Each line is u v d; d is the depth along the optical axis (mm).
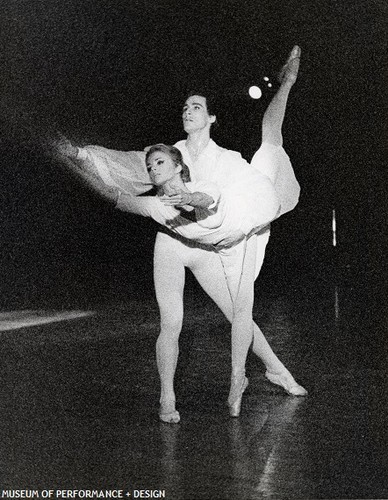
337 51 17578
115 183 5949
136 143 18297
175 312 5906
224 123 7535
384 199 22469
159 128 17922
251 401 6531
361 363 8281
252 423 5805
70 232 21578
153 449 5148
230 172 6000
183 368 8031
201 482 4496
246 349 6070
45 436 5484
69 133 18453
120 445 5246
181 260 6008
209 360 8484
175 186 5277
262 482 4492
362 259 23078
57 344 9695
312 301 14594
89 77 17906
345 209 23312
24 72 17688
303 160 23047
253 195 5914
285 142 22641
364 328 10953
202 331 10852
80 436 5473
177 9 16250
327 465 4797
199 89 6148
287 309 13344
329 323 11500
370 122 21375
